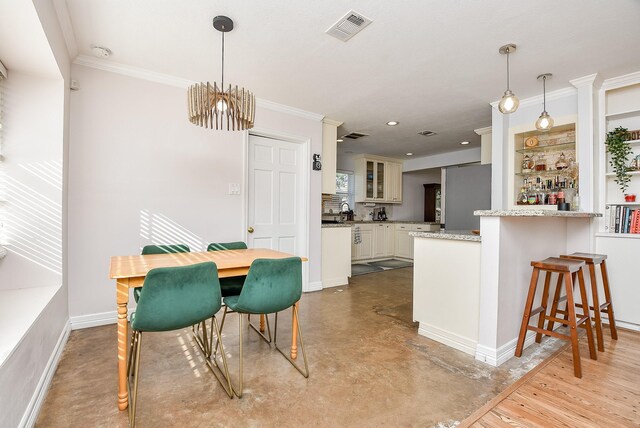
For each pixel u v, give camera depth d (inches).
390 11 81.1
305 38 94.0
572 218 121.6
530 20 84.1
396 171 296.7
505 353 87.4
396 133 204.5
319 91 135.3
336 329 111.2
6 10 61.3
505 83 125.4
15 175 87.3
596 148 120.2
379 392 71.7
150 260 84.0
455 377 78.3
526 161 147.1
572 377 77.9
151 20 85.4
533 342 99.4
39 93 90.0
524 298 95.7
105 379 75.9
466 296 93.0
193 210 127.6
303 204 163.3
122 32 91.1
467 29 88.7
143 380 75.8
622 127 122.3
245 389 72.6
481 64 109.6
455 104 150.6
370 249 269.4
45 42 72.8
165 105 121.4
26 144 88.5
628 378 77.4
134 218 115.6
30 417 58.4
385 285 181.8
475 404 67.2
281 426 60.1
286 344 97.9
